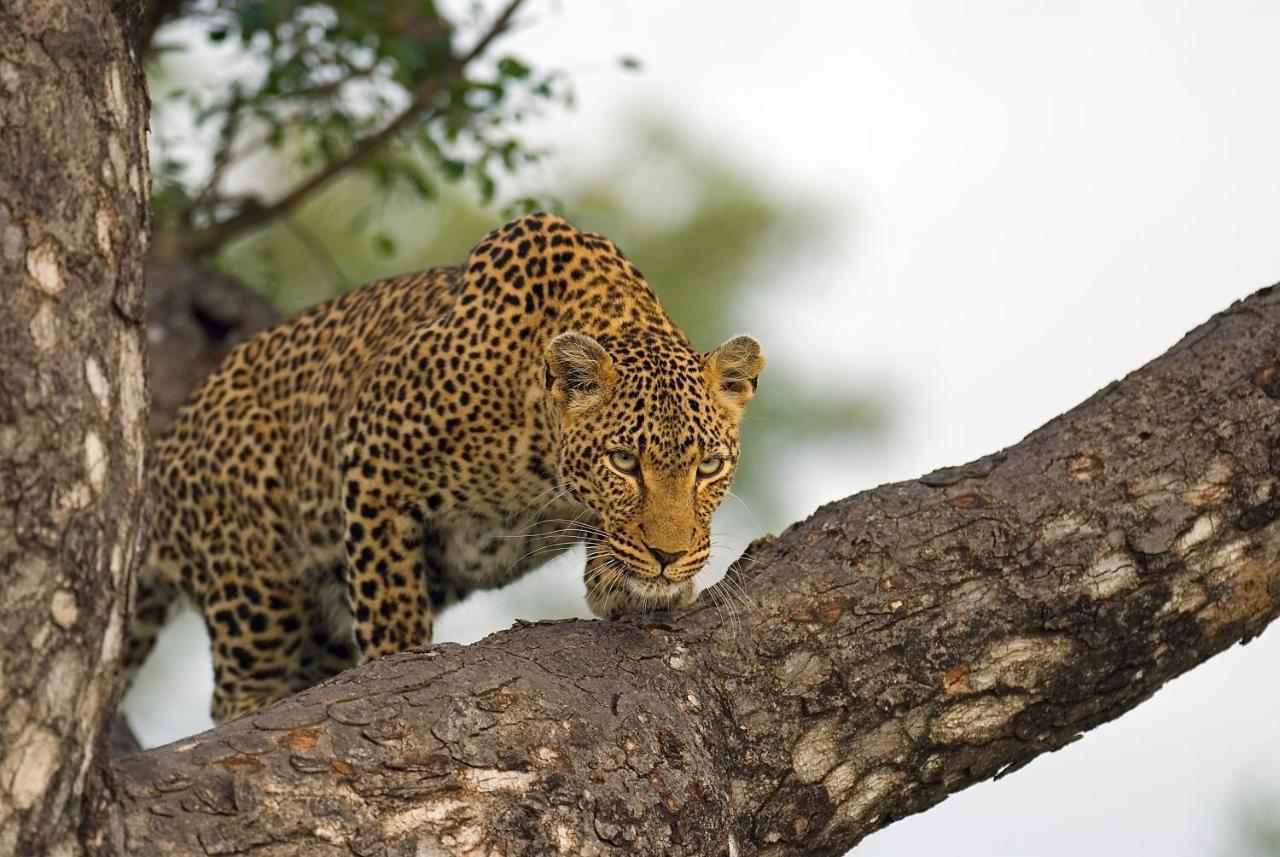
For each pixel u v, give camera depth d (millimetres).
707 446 9836
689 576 9727
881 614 8023
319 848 6293
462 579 11336
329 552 11883
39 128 5676
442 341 10492
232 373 12609
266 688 12422
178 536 12680
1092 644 8125
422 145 15242
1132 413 8500
